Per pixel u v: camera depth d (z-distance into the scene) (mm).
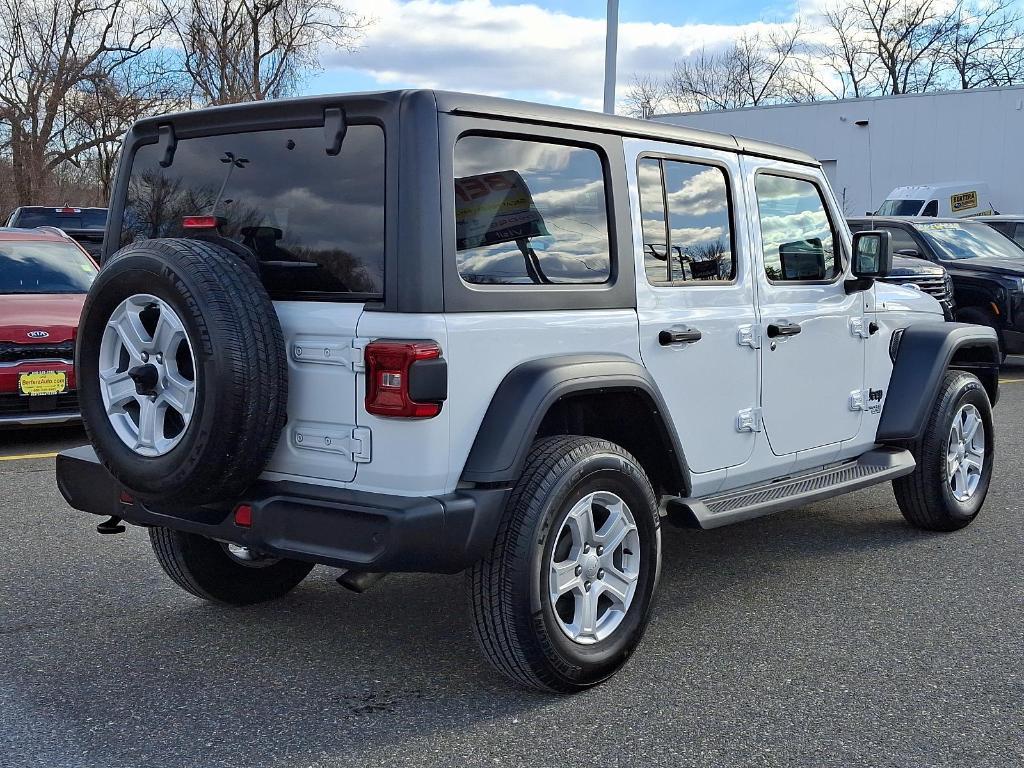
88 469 4152
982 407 6148
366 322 3463
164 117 4137
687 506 4395
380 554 3369
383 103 3504
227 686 3898
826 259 5422
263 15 40438
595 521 3939
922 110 26906
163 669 4055
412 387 3377
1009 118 25516
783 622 4609
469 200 3590
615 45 10469
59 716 3635
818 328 5223
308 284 3664
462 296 3512
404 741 3461
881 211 24656
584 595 3822
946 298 11805
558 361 3750
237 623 4566
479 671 4051
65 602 4816
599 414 4262
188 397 3449
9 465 7660
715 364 4582
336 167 3627
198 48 40281
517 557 3557
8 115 39438
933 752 3398
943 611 4758
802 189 5289
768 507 4707
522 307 3709
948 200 23844
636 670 4066
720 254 4699
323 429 3590
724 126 30547
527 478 3639
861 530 6176
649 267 4285
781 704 3756
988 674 4035
